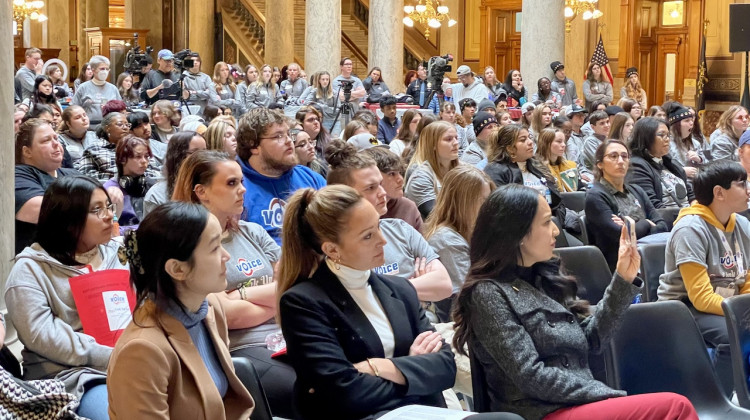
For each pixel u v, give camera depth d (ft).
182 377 8.45
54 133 16.22
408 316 10.91
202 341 9.01
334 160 13.94
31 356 11.01
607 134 30.25
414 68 79.20
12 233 14.25
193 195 12.54
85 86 41.60
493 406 10.48
